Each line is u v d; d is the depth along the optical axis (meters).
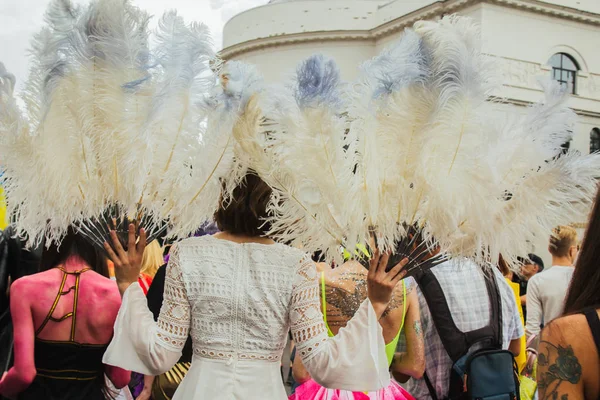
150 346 1.80
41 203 1.83
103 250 1.90
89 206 1.84
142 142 1.76
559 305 3.85
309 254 1.92
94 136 1.78
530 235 1.69
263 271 1.85
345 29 27.53
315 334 1.80
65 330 2.34
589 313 1.39
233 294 1.83
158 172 1.84
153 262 3.54
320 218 1.79
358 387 1.74
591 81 21.62
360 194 1.73
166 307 1.87
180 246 1.93
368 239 1.78
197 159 1.83
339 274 2.58
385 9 26.55
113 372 2.45
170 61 1.77
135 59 1.75
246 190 1.94
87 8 1.74
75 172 1.81
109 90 1.75
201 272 1.86
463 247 1.73
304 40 28.25
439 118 1.58
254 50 29.92
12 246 3.24
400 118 1.62
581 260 1.49
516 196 1.68
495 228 1.69
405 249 1.76
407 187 1.68
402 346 2.95
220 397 1.78
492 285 2.86
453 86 1.54
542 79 1.76
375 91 1.61
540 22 21.02
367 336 1.77
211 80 1.79
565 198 1.65
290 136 1.73
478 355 2.66
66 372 2.33
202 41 1.77
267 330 1.83
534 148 1.69
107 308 2.40
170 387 2.89
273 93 1.76
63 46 1.73
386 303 1.83
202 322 1.84
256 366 1.82
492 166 1.66
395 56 1.60
